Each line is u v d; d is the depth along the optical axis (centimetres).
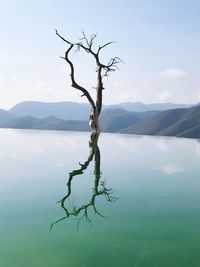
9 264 811
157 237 1009
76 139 6088
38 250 896
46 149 3812
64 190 1612
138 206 1345
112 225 1108
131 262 838
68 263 825
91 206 1331
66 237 994
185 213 1254
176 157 3184
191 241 983
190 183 1848
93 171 2205
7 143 4650
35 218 1163
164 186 1748
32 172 2123
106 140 6078
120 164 2580
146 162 2739
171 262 847
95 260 846
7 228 1056
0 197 1444
